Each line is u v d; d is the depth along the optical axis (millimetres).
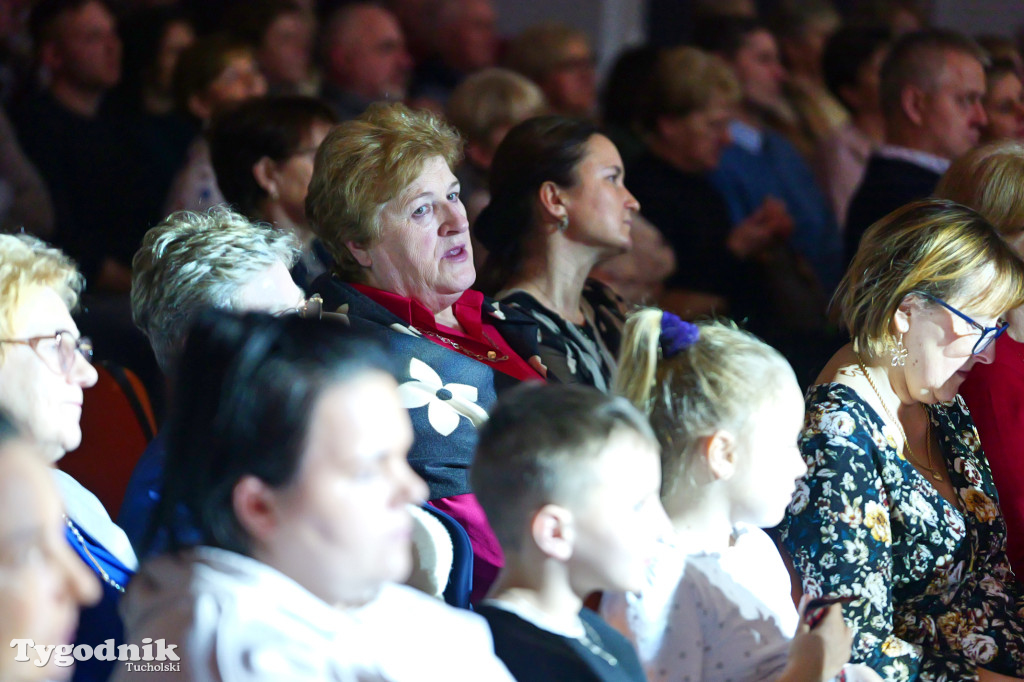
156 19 10211
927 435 4852
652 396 3621
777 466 3584
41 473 2107
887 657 4266
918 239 4375
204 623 2477
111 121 9555
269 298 3979
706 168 9047
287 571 2572
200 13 11836
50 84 9641
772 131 10398
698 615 3445
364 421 2523
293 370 2506
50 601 2080
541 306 5527
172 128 9516
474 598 4207
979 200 5391
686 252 8703
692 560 3500
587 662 2988
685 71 8828
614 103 9227
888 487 4402
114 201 9250
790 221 9219
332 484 2500
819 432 4324
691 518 3646
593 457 2926
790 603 3732
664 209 8695
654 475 3037
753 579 3602
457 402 4441
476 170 7949
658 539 3459
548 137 5652
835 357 4727
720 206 8836
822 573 4180
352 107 10977
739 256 8969
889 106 8641
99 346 7137
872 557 4215
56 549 2100
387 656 2535
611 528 2947
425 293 4742
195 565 2570
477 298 5203
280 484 2504
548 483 2928
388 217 4637
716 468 3557
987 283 4348
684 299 8578
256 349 2541
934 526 4434
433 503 4285
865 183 8531
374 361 2625
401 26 12781
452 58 12680
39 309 3432
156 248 4031
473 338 4922
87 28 9625
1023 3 14133
